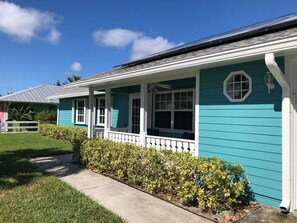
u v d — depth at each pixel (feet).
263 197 14.24
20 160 26.35
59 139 46.42
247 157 15.08
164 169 16.12
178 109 28.09
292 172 13.21
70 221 11.87
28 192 15.93
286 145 13.16
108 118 28.86
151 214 13.10
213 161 14.28
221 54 14.17
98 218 12.28
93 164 22.98
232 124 15.97
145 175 17.33
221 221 12.26
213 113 17.15
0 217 12.09
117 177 20.31
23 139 45.57
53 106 74.43
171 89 28.86
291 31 13.30
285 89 13.29
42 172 21.36
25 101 67.62
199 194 13.55
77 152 26.08
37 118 66.39
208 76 17.56
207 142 17.44
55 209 13.23
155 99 31.32
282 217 12.41
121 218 12.46
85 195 15.74
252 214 12.82
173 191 16.06
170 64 17.61
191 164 14.49
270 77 13.94
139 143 23.50
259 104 14.64
